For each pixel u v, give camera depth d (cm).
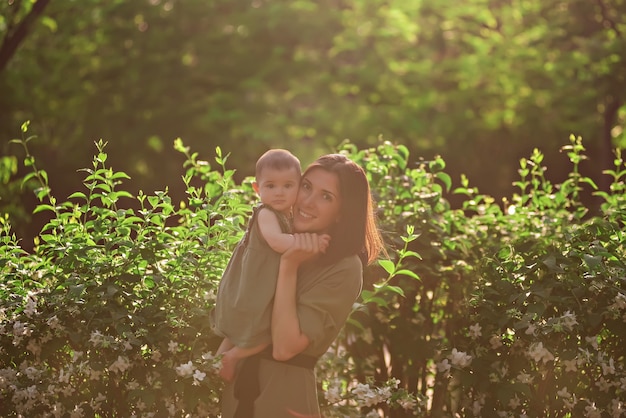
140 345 400
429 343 469
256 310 345
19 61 1756
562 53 1812
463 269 475
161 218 447
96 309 407
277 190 349
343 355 486
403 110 1923
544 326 411
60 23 1805
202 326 412
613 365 424
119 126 1819
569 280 425
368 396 425
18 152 1694
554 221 507
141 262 430
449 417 457
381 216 482
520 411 436
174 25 1848
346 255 349
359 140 1831
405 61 1978
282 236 340
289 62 1862
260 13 1833
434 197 492
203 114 1814
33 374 402
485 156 2223
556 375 433
